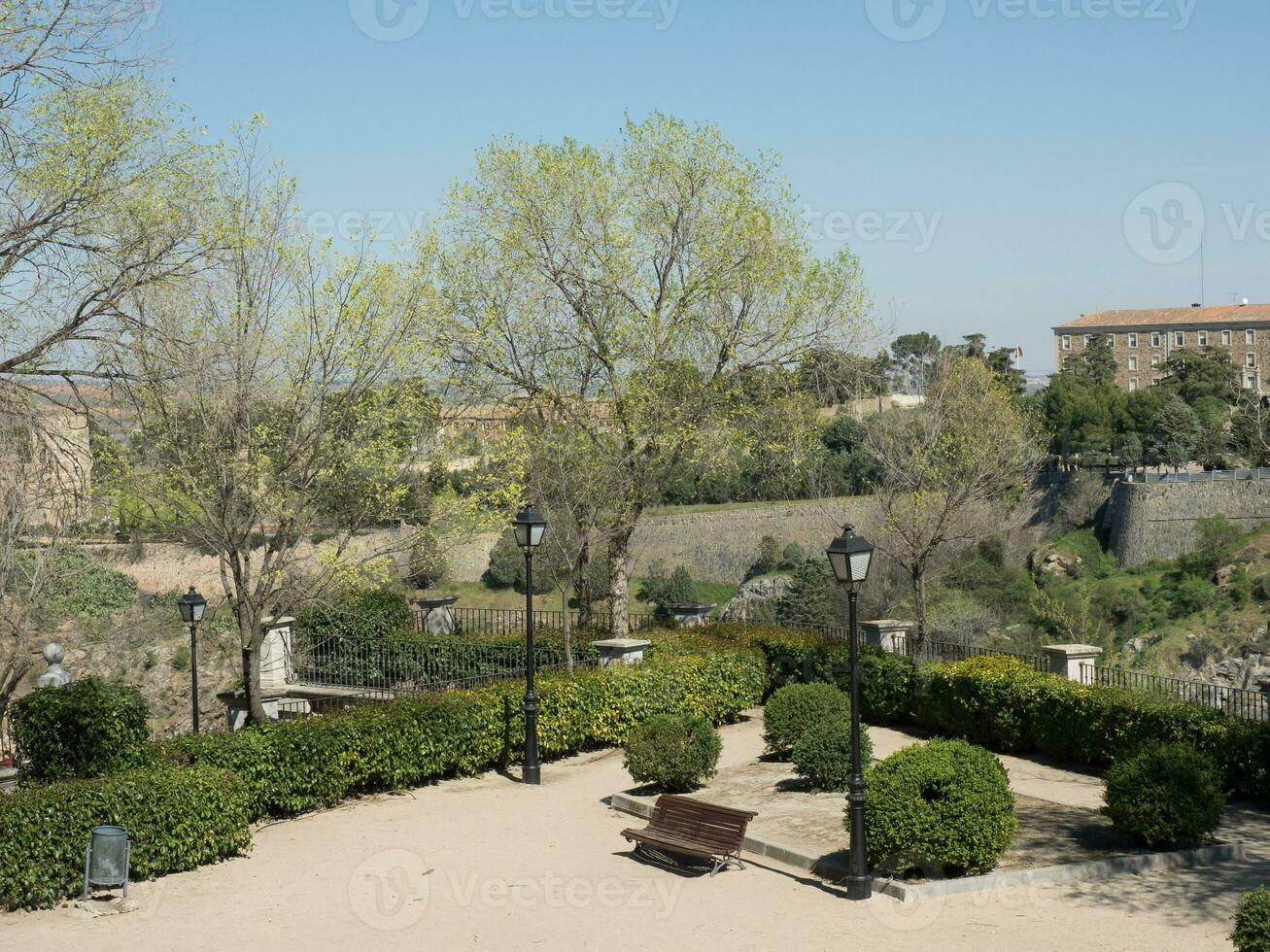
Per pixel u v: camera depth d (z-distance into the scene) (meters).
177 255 14.80
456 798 14.30
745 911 9.73
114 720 11.89
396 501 16.41
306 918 9.61
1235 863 10.66
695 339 21.89
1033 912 9.40
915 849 10.10
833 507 30.20
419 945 8.92
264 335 14.98
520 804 13.92
